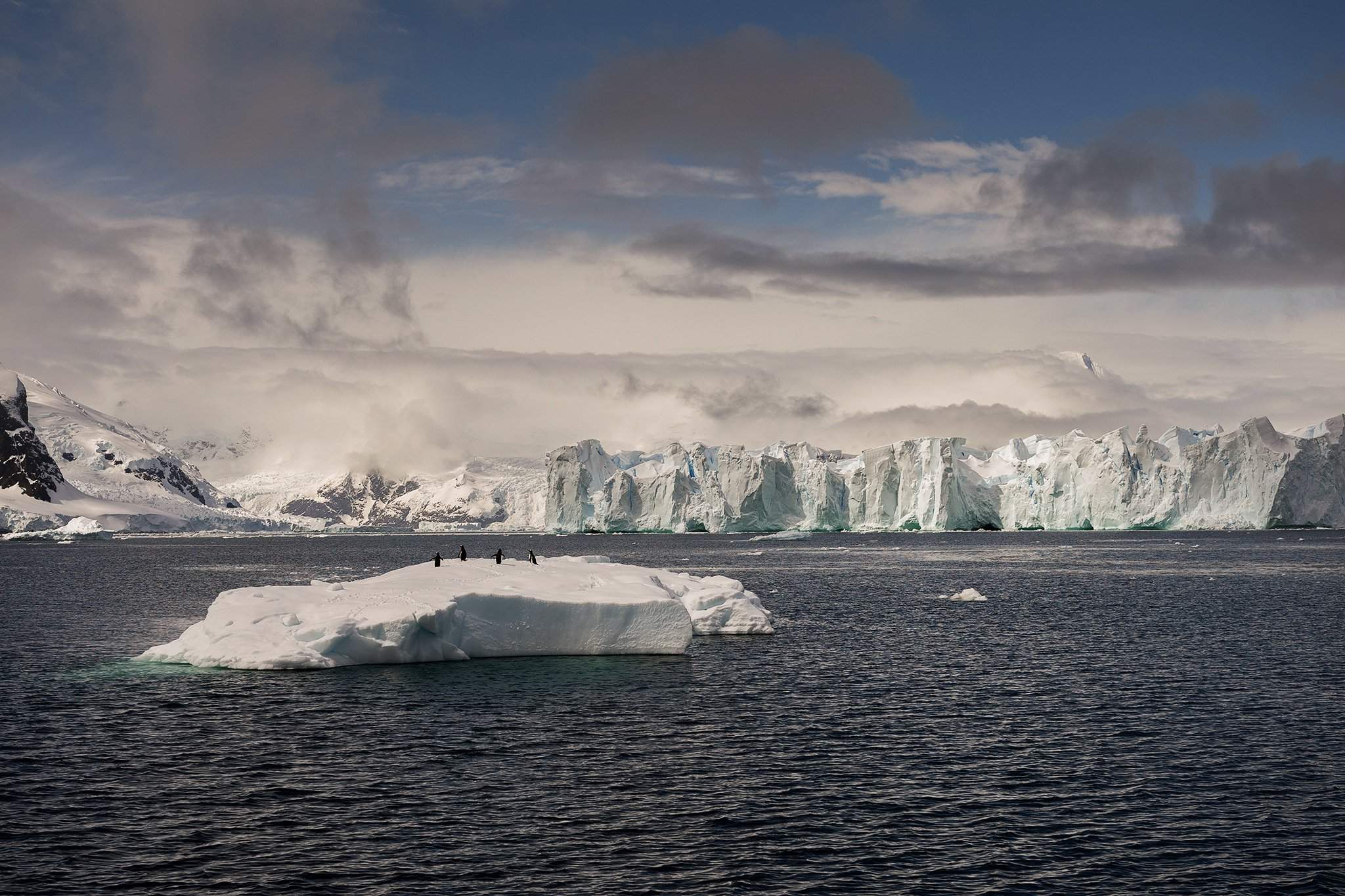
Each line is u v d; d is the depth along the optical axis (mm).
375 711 39188
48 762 32250
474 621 49875
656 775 31281
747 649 56062
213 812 27750
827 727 37594
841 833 26422
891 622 70250
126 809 27984
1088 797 29281
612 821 27203
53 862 24281
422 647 48844
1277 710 40375
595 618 51188
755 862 24500
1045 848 25438
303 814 27656
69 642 59625
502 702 40812
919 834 26391
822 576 115562
